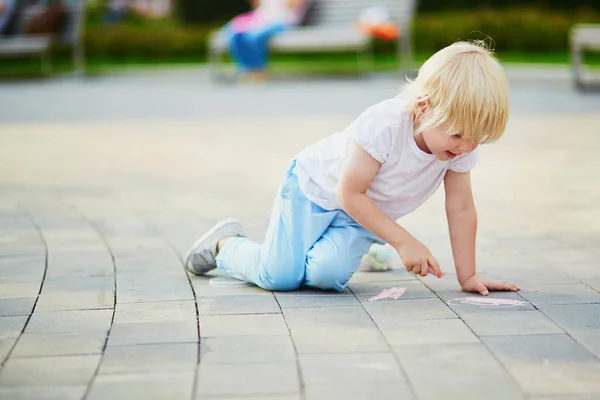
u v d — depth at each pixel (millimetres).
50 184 6574
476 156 3688
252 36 15445
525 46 18312
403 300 3572
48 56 17641
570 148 7812
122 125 10148
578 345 2998
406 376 2729
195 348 2994
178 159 7684
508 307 3453
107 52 20297
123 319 3334
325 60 19203
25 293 3711
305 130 9273
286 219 3701
